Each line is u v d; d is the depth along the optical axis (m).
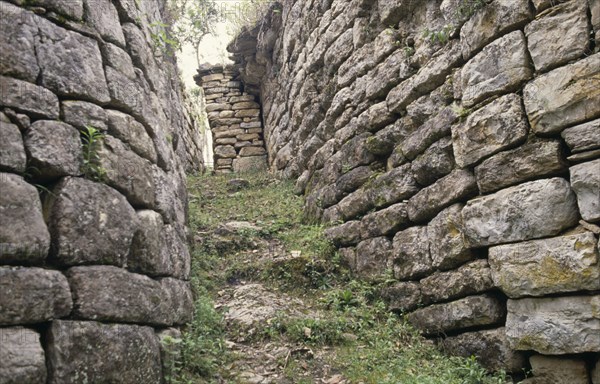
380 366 3.77
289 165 8.27
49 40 2.89
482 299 3.75
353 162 5.63
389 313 4.57
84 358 2.55
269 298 4.74
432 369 3.75
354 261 5.24
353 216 5.47
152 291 3.18
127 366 2.79
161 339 3.19
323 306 4.76
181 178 5.14
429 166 4.35
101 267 2.81
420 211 4.41
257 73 11.02
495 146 3.64
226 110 11.73
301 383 3.51
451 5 4.22
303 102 7.27
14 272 2.36
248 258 5.68
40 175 2.68
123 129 3.30
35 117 2.71
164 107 4.81
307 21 7.25
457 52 4.16
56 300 2.49
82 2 3.22
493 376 3.62
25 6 2.83
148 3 5.22
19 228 2.43
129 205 3.16
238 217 7.00
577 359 3.22
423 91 4.61
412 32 4.93
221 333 4.07
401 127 4.88
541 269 3.29
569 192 3.23
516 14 3.56
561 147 3.30
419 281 4.42
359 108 5.66
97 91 3.15
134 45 3.87
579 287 3.13
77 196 2.77
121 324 2.84
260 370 3.69
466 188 3.90
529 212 3.37
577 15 3.25
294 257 5.32
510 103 3.56
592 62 3.15
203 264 5.31
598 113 3.12
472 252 3.87
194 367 3.41
